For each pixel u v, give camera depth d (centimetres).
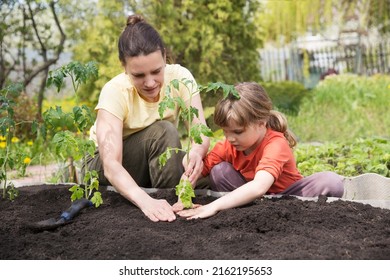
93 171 329
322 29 1296
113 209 332
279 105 1017
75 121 327
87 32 898
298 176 357
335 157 565
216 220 296
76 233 292
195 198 350
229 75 891
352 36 1357
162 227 295
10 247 272
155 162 361
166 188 366
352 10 1247
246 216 296
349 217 300
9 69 886
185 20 864
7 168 586
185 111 323
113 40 823
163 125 357
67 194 371
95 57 841
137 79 315
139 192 319
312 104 1041
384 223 296
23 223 312
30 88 951
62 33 906
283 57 1359
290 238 272
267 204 318
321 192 344
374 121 942
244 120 321
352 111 987
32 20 891
